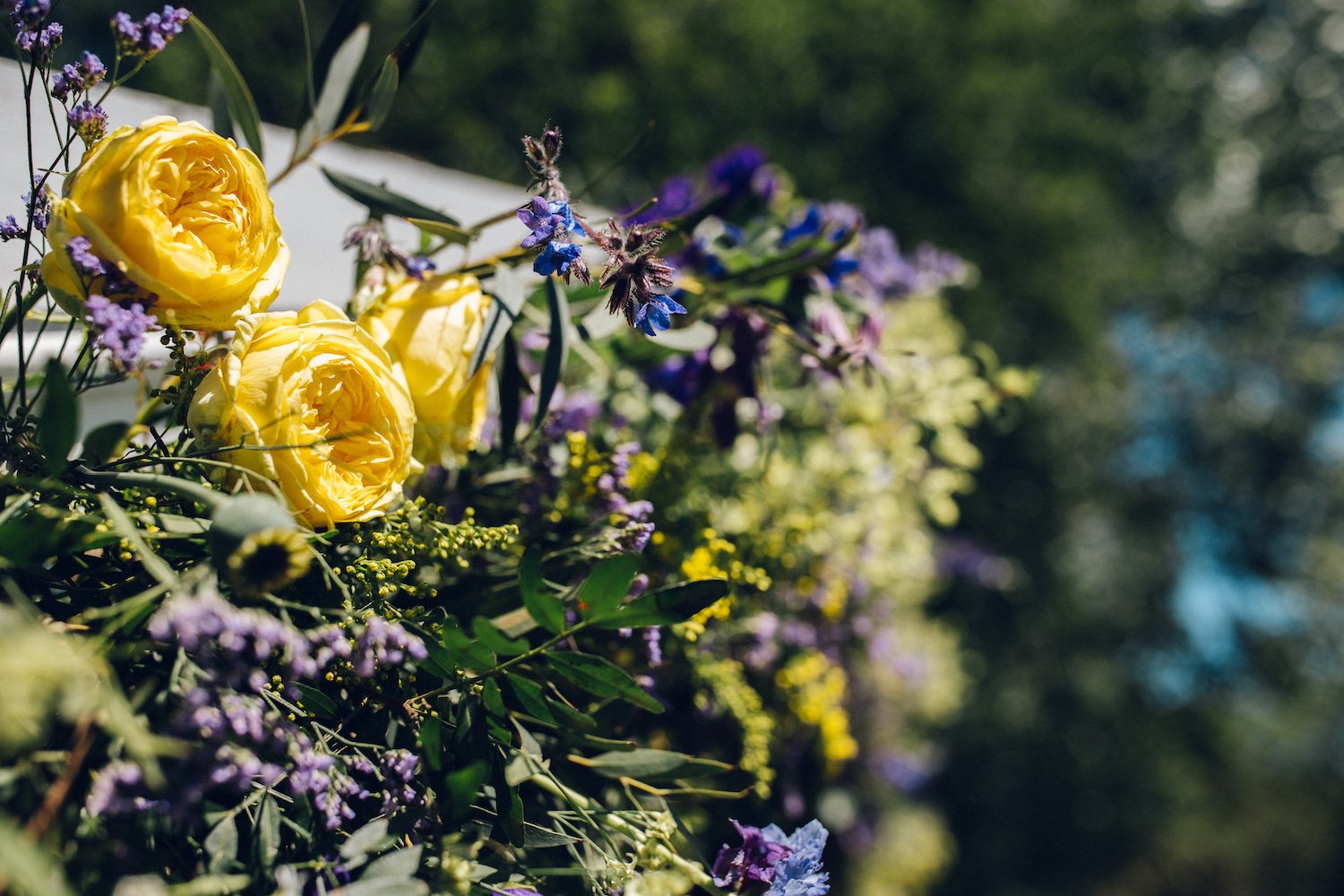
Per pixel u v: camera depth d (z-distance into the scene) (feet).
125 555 1.52
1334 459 20.90
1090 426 16.03
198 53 10.04
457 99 10.85
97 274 1.49
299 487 1.58
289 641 1.37
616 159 2.04
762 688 2.62
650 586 2.16
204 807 1.44
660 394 2.47
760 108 11.96
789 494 2.90
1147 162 19.52
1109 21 15.83
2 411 1.53
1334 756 22.35
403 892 1.47
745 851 1.70
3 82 2.48
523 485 2.09
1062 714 17.20
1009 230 13.35
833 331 2.31
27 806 1.33
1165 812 18.44
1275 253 20.67
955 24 13.43
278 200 2.79
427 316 1.79
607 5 11.28
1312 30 20.03
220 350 1.65
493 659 1.64
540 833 1.66
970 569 8.25
